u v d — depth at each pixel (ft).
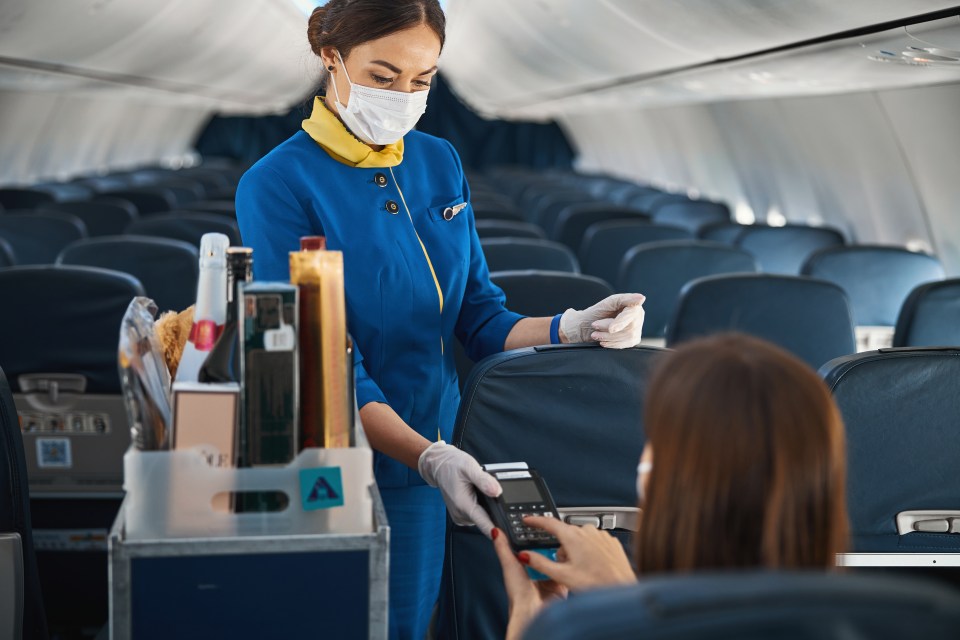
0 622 4.70
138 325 3.98
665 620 2.02
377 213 5.59
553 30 22.45
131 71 25.96
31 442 8.46
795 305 9.66
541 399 5.30
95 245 10.94
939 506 5.43
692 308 9.72
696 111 30.53
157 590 3.64
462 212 6.06
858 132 18.37
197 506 3.67
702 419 2.81
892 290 12.74
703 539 2.85
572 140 61.41
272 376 3.68
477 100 55.47
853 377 5.30
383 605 3.77
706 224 18.02
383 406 5.13
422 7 5.07
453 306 5.92
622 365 5.32
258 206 5.45
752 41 13.83
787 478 2.77
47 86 25.00
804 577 2.14
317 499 3.71
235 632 3.70
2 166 30.37
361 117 5.34
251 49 33.40
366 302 5.54
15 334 8.29
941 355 5.33
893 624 2.04
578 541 3.82
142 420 3.74
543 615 2.18
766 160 25.98
